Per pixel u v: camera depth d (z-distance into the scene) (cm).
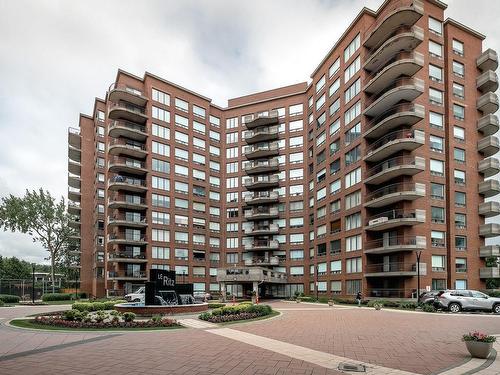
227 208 6838
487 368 938
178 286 2819
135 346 1211
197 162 6488
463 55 4688
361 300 3956
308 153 6256
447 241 4191
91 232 6681
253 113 6900
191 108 6519
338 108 5147
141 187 5631
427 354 1111
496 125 4506
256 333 1526
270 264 6225
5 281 5784
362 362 1001
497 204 4312
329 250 5109
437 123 4369
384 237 4294
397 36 3978
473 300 2730
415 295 3869
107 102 6009
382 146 4078
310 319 2155
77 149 6994
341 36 5084
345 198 4788
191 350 1145
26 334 1470
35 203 5884
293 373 874
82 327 1648
